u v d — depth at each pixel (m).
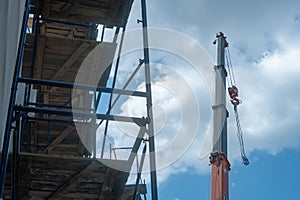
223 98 23.70
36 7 7.68
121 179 6.18
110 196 6.69
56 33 9.31
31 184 6.38
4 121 6.69
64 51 7.81
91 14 7.55
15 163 5.60
